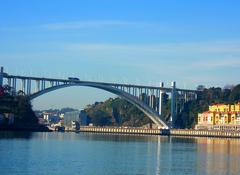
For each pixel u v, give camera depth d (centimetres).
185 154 11094
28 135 17000
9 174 6662
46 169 7269
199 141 19125
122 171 7475
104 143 14850
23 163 7819
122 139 19050
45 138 15812
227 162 9275
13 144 11644
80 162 8394
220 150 12812
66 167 7606
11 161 8000
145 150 12062
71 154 9881
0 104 19725
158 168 8031
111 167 7894
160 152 11531
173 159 9688
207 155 10919
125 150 11800
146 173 7394
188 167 8300
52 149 10900
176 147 13912
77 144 13525
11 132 18388
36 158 8656
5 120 19375
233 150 12900
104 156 9781
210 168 8225
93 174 7025
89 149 11619
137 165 8325
